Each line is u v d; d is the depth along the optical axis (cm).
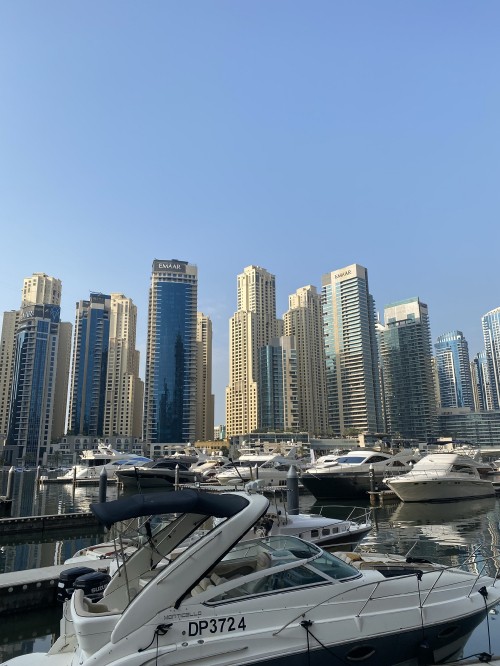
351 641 721
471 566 1717
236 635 651
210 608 657
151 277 19162
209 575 726
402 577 843
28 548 2456
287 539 853
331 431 18475
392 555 1395
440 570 919
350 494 4147
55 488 6481
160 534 799
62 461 15775
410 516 3234
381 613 770
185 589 650
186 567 660
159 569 777
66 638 781
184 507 684
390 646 760
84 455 8188
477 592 918
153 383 18012
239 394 19788
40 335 17888
